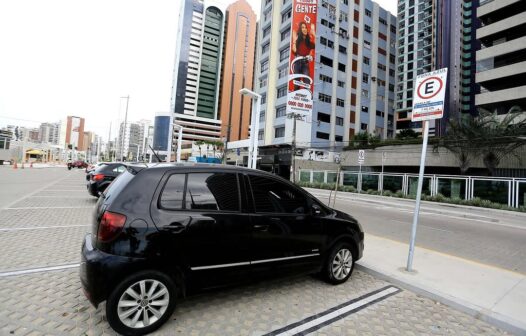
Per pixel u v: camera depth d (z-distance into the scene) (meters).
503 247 7.34
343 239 4.32
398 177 23.42
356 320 3.31
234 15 107.06
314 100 43.12
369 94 50.53
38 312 3.13
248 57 109.44
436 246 7.07
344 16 47.22
